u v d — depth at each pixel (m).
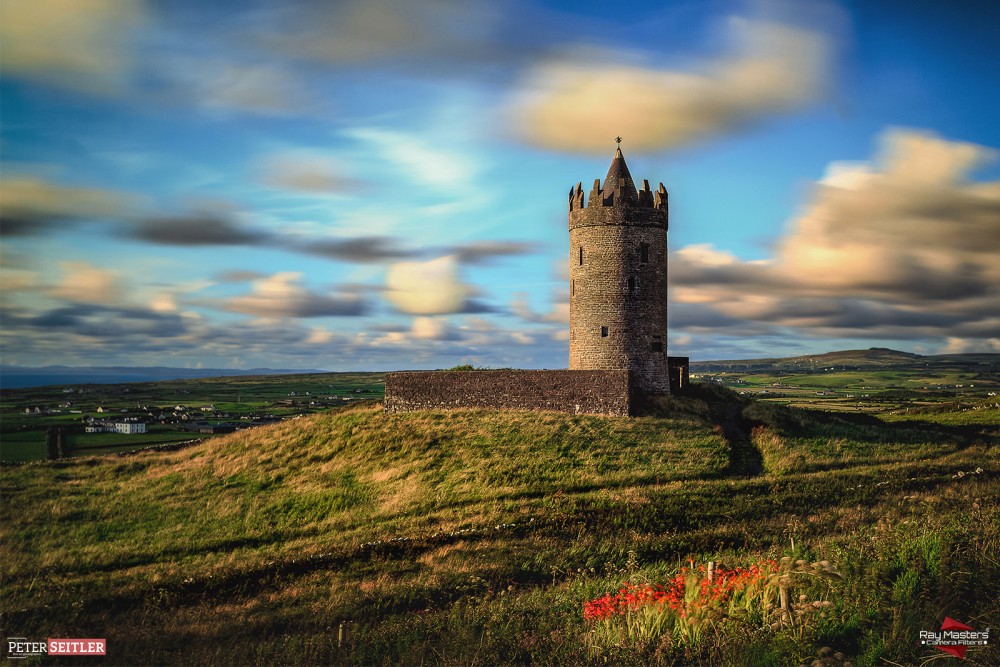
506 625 17.94
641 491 34.38
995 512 23.69
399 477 39.53
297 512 37.03
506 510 32.91
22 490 41.91
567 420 45.25
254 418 159.00
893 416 84.06
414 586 22.97
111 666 17.58
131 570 29.80
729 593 17.23
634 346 50.50
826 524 27.88
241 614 21.78
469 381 49.69
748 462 40.84
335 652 17.00
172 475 44.62
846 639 14.52
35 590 27.03
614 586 21.17
